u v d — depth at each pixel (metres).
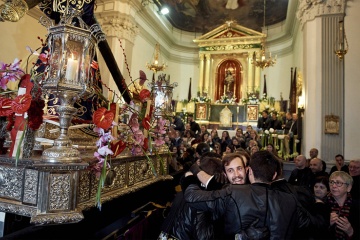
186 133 8.27
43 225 1.43
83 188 1.58
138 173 2.37
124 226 2.38
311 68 6.56
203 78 14.84
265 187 1.49
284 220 1.37
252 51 14.10
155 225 2.69
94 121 1.63
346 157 6.00
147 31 12.09
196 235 1.57
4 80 1.70
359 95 6.08
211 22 15.24
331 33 6.36
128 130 2.49
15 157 1.51
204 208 1.53
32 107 1.56
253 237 1.29
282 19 13.38
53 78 1.46
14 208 1.41
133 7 10.40
